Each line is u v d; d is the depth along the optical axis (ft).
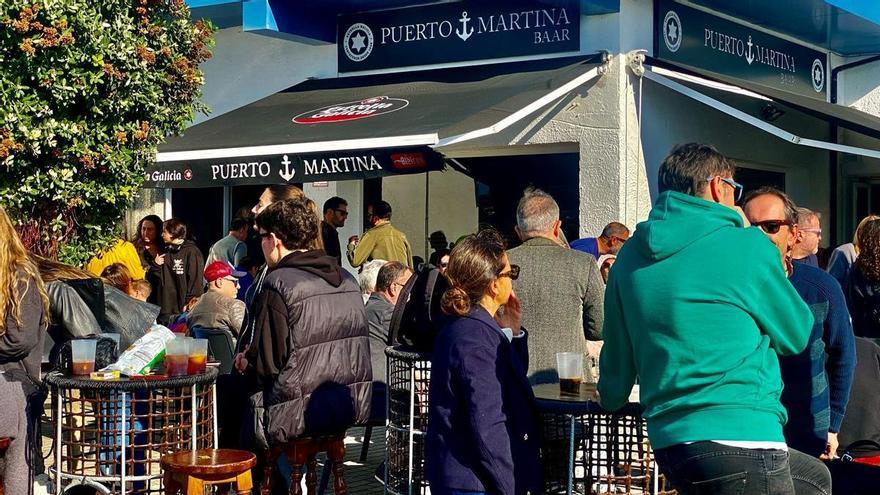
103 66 25.77
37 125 25.35
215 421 19.27
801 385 16.42
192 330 25.08
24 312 17.07
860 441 17.38
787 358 16.53
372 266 29.35
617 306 13.82
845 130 47.60
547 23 35.04
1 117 24.79
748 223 16.58
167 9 29.19
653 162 35.04
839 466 16.93
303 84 40.09
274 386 18.47
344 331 18.95
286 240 19.17
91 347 18.47
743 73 40.68
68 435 18.86
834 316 16.40
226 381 22.13
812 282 16.52
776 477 12.60
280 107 37.68
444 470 14.60
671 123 36.04
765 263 12.98
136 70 26.89
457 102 32.58
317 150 29.48
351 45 39.17
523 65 35.70
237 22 40.96
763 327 13.03
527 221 20.56
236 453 17.47
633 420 16.72
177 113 29.12
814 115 36.76
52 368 20.84
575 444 16.88
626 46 34.06
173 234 38.09
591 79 33.76
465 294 14.92
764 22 41.47
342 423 18.90
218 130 34.50
